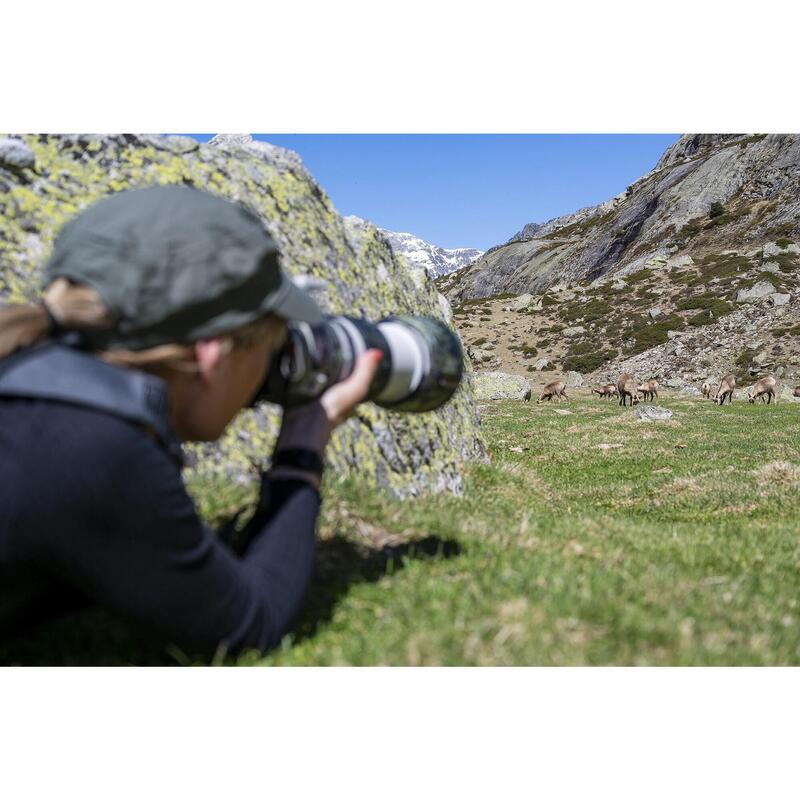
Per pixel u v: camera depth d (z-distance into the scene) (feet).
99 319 7.02
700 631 10.86
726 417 112.47
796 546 20.49
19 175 18.39
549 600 11.07
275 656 9.33
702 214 385.50
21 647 9.60
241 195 22.81
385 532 15.99
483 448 37.65
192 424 7.82
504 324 317.83
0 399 6.75
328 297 24.07
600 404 153.48
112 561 6.91
